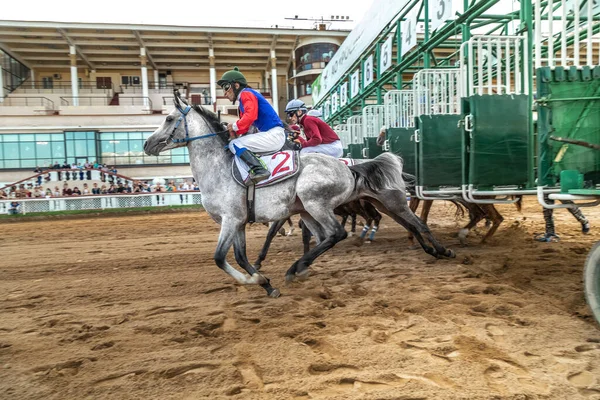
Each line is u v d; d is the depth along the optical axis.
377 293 4.36
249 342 3.22
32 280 5.59
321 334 3.32
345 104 14.88
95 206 17.88
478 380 2.56
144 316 3.91
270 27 32.81
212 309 4.05
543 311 3.65
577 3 4.09
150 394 2.54
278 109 36.81
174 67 36.78
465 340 3.11
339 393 2.49
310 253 4.50
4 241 9.89
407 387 2.49
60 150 25.83
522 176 5.23
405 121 9.05
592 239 6.94
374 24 10.92
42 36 31.03
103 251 7.79
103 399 2.50
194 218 14.09
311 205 4.42
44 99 32.19
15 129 25.28
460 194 5.98
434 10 7.80
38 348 3.24
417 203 7.26
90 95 32.50
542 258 5.59
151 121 26.42
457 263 5.51
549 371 2.66
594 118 3.64
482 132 5.15
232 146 4.36
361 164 5.14
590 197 3.34
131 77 37.09
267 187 4.34
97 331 3.58
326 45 32.94
